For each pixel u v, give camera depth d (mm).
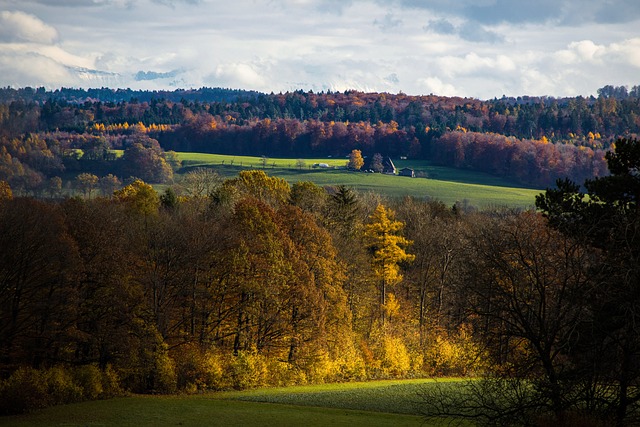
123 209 130625
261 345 100062
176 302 97438
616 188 46219
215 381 91062
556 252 44000
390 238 119062
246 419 62906
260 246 99312
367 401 78938
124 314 88312
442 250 118562
